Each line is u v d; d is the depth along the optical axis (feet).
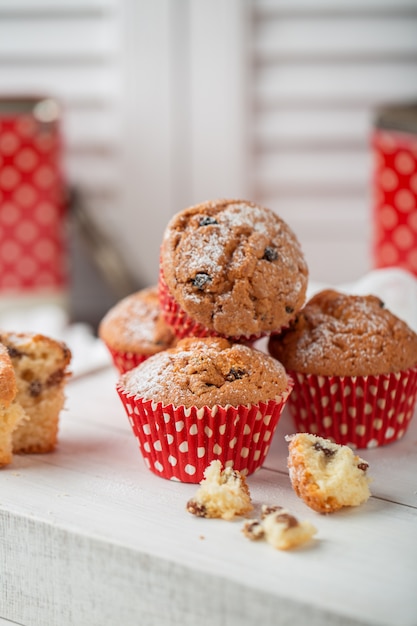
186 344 2.15
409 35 3.10
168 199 3.34
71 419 2.37
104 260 3.34
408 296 2.49
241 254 2.16
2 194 3.16
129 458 2.21
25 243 3.22
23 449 2.22
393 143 2.91
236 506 2.02
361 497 2.05
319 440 2.09
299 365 2.21
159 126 3.27
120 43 3.19
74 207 3.33
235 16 3.13
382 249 2.97
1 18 3.19
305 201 3.31
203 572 1.90
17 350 2.21
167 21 3.16
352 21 3.11
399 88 3.16
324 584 1.88
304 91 3.19
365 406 2.21
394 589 1.87
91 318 3.49
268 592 1.86
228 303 2.14
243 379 2.10
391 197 2.93
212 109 3.24
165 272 2.18
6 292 3.26
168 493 2.10
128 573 1.95
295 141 3.24
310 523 1.97
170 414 2.08
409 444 2.27
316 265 3.36
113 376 2.59
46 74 3.26
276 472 2.17
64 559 1.99
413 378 2.23
